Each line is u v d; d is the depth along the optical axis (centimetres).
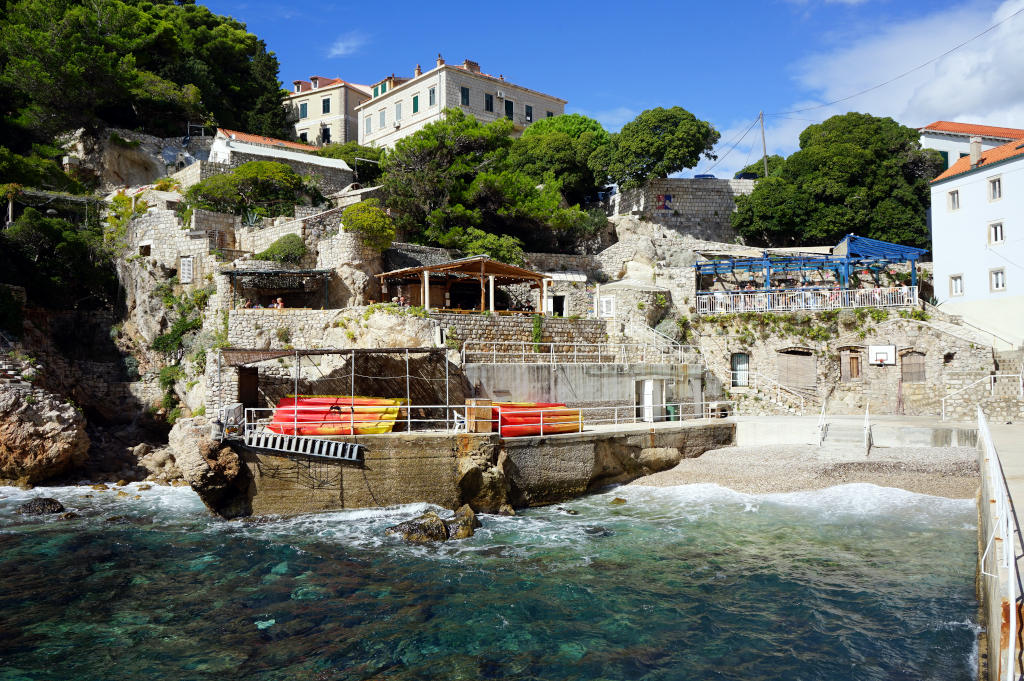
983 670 1125
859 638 1321
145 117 5656
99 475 2947
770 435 2920
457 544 1945
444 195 4700
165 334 3716
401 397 2952
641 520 2188
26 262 3816
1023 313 3653
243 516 2205
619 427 2850
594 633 1373
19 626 1417
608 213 5925
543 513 2303
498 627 1404
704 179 5616
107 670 1227
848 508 2209
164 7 6644
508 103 7712
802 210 5116
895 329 3650
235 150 4997
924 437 2691
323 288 3688
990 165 3822
